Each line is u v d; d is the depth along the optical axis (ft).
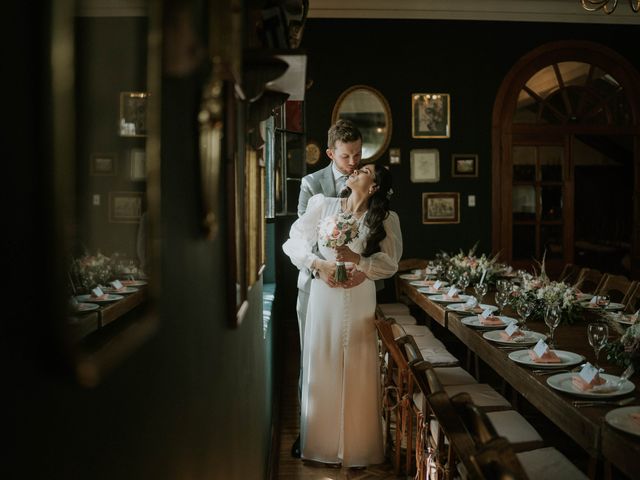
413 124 25.36
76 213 1.68
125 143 2.13
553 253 26.07
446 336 22.62
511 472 4.26
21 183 1.45
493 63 25.50
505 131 25.61
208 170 3.63
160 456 2.73
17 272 1.44
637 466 5.70
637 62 25.66
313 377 11.55
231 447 5.21
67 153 1.53
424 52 25.31
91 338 1.93
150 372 2.57
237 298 4.95
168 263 2.86
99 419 1.97
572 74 25.82
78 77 1.68
